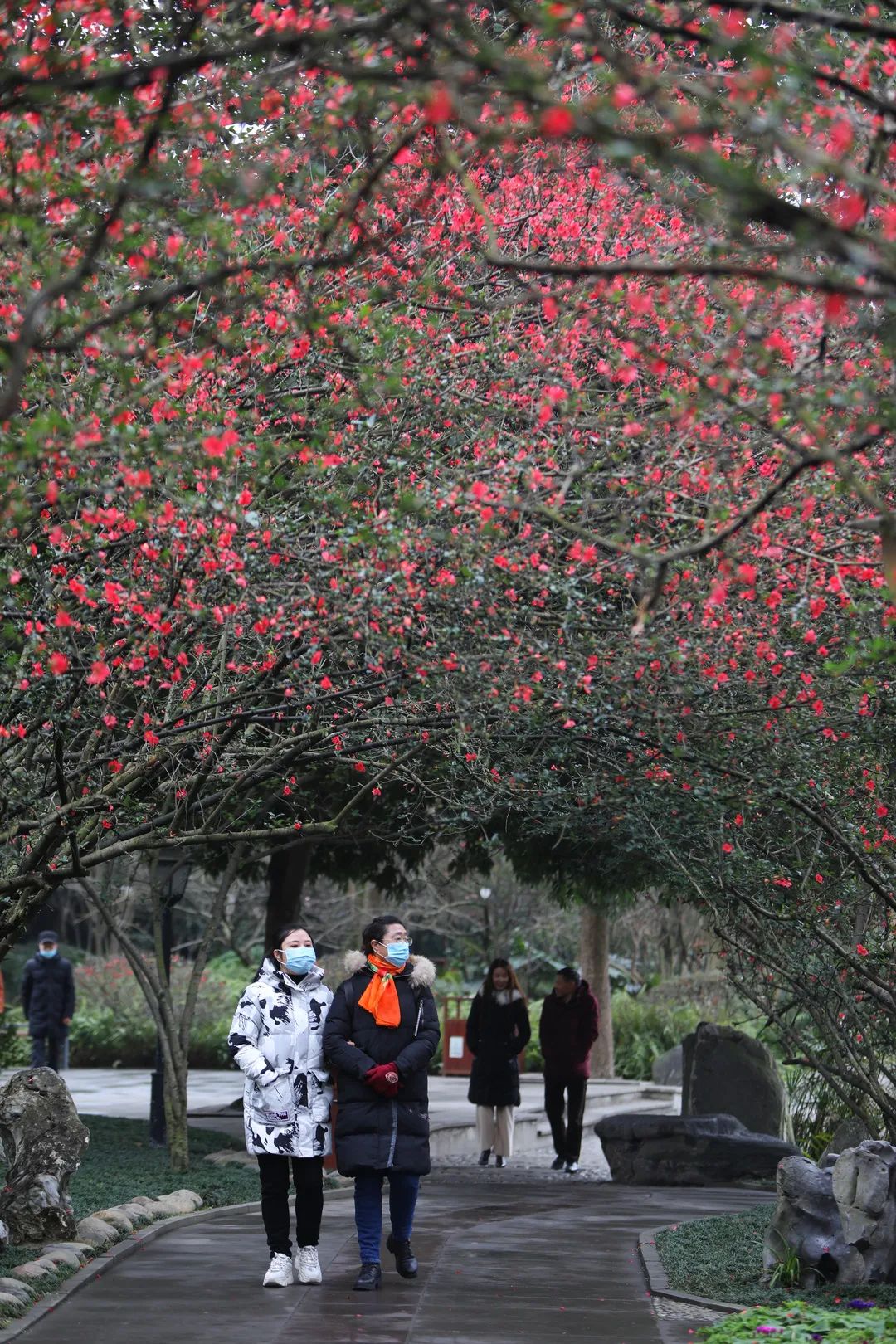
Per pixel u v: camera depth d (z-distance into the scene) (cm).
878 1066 1428
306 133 933
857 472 944
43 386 824
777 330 762
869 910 1369
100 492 853
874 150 617
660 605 1005
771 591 963
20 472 755
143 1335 1002
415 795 1833
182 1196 1561
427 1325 1047
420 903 4344
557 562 1002
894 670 1069
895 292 514
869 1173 1181
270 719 1160
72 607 1009
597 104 543
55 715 1021
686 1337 1020
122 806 1130
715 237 894
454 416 1035
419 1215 1605
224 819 1717
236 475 873
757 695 1103
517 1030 2266
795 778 1167
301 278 1005
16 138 788
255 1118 1179
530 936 4622
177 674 1026
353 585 918
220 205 882
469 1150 2533
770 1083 2258
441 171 890
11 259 842
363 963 1194
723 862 1302
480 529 873
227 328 928
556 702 1033
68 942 5475
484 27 915
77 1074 3631
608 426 970
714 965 4138
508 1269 1275
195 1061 3866
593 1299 1152
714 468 918
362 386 911
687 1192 1908
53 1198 1273
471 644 988
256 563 930
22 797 1048
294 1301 1121
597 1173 2253
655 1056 3956
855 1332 930
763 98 726
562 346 1002
